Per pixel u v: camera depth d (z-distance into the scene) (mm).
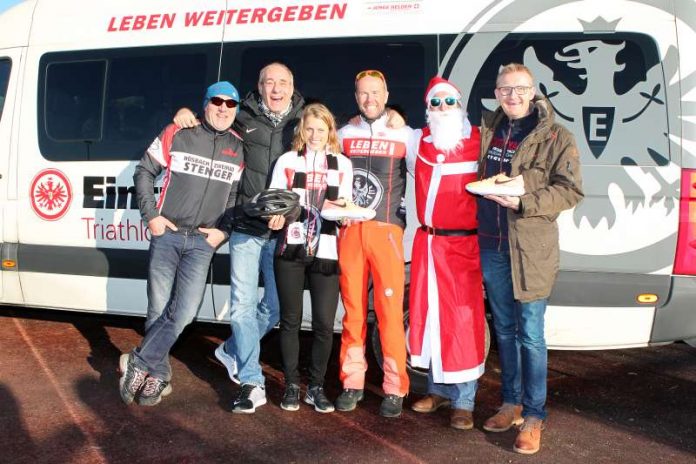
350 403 4055
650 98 4105
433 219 3809
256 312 4176
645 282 4113
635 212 4102
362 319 3998
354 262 3904
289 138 4023
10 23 5246
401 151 3879
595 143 4145
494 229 3668
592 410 4273
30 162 5102
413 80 4387
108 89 4965
